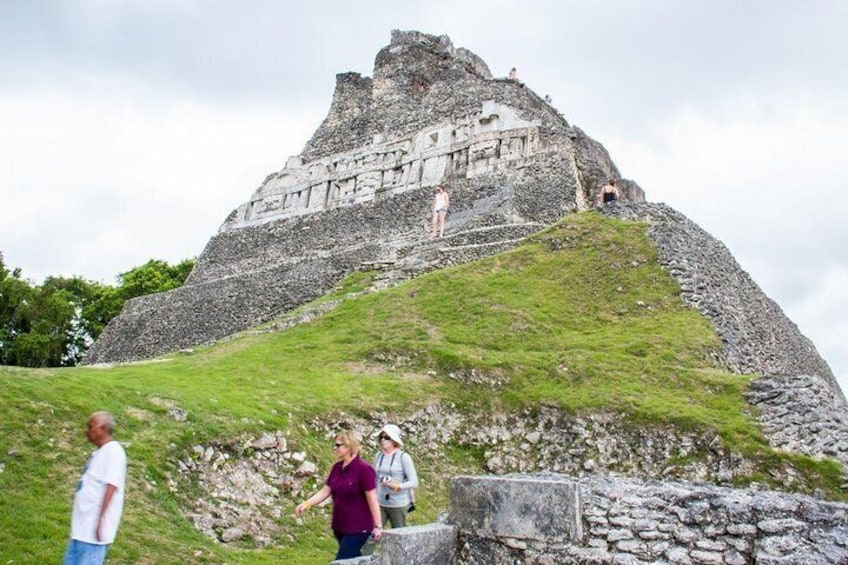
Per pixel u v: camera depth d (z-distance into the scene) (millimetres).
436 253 26000
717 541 6613
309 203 42219
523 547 7066
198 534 9305
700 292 19906
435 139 38156
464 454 14680
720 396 14875
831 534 6305
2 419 9945
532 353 17422
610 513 7023
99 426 6902
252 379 14898
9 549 7711
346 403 14211
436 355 16953
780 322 25609
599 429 14258
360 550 7707
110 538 6590
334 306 22375
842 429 13180
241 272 40688
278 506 10859
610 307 19984
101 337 39281
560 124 36469
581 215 25406
